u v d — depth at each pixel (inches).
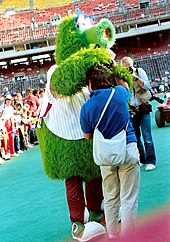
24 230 193.8
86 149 162.1
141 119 271.0
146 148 273.3
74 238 166.4
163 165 282.2
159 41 1967.3
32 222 204.5
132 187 148.4
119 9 2020.2
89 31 174.1
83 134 155.6
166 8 1968.5
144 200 207.2
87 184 173.9
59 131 164.2
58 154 164.7
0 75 1982.0
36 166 387.9
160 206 193.0
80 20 179.3
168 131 453.4
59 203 233.5
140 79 256.1
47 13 2155.5
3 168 404.8
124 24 1982.0
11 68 1983.3
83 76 154.3
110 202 152.8
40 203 240.2
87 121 146.9
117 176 150.8
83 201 165.8
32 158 449.4
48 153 168.1
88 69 153.7
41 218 209.2
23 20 2148.1
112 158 140.7
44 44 2021.4
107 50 177.2
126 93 149.5
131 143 147.4
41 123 173.0
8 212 230.1
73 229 165.2
